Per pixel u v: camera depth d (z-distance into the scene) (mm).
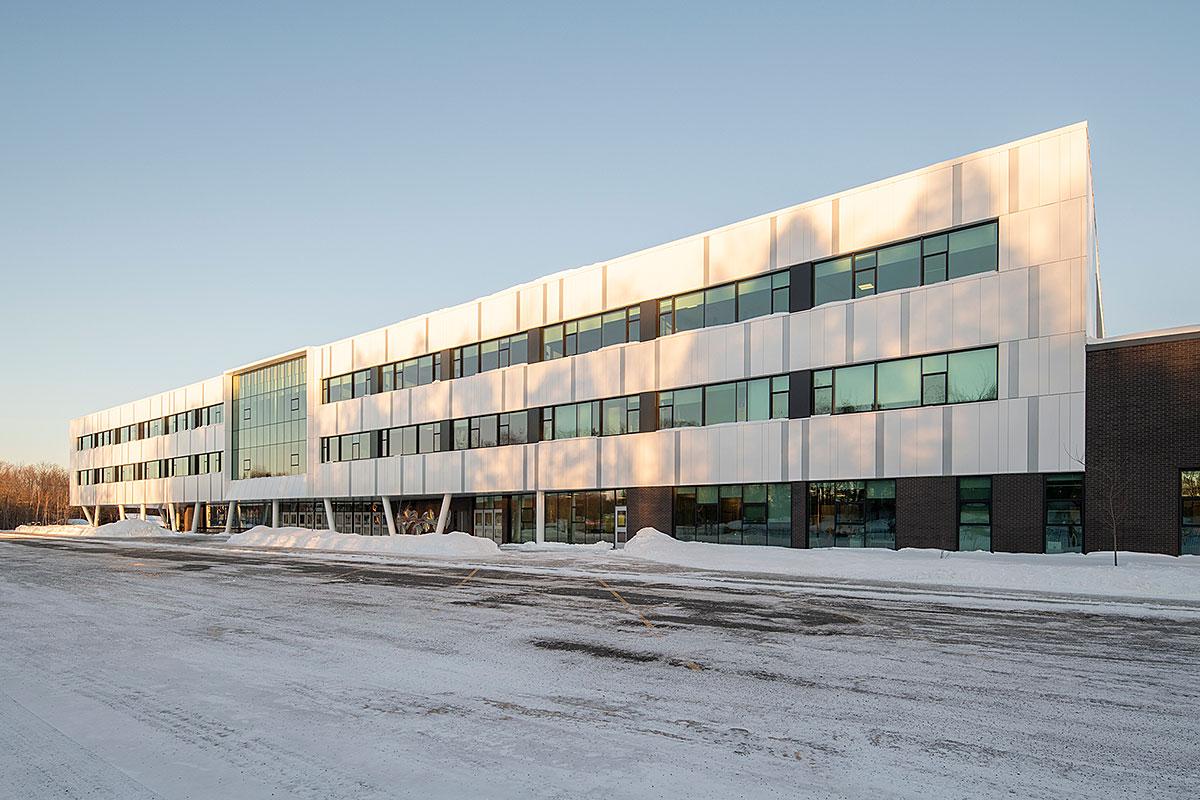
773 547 31531
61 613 16812
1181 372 23766
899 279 29562
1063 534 25500
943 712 8781
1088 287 25203
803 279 31906
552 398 41438
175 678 10453
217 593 20297
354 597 19188
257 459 65750
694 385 35312
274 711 8781
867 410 30031
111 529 67188
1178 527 23594
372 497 53594
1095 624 14734
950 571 22531
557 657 11711
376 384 53906
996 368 26984
